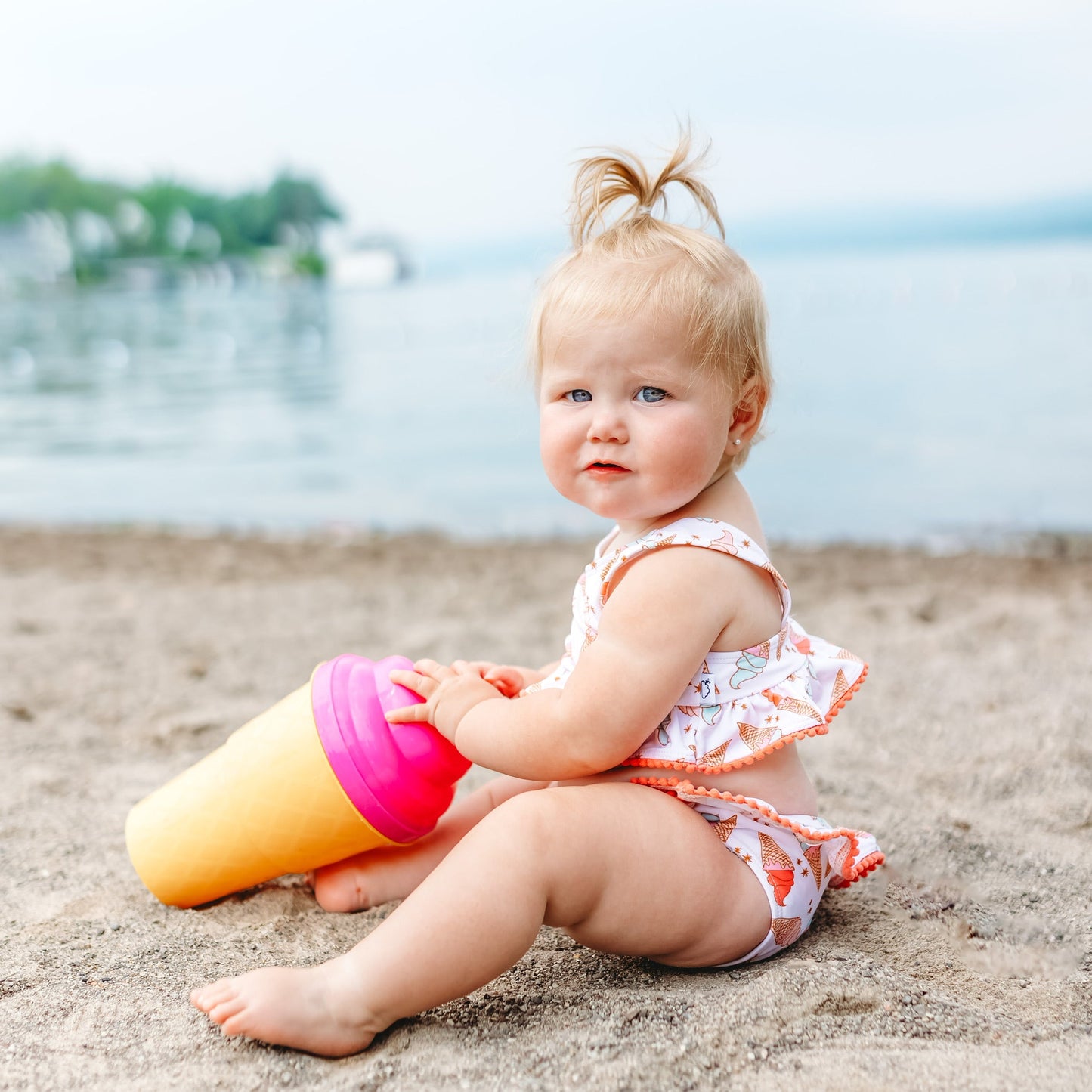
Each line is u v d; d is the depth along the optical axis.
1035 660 3.50
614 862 1.58
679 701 1.72
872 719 3.03
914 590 4.60
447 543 5.95
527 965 1.76
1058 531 5.76
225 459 8.75
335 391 12.63
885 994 1.59
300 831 1.86
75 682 3.51
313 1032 1.50
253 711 3.20
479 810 2.04
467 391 12.05
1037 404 9.14
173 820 1.94
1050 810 2.38
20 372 16.52
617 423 1.71
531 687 1.88
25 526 6.62
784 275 36.38
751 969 1.71
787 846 1.72
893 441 8.03
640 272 1.73
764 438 1.93
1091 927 1.88
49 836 2.33
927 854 2.17
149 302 42.12
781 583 1.78
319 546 5.89
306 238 70.31
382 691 1.86
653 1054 1.46
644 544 1.72
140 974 1.75
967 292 24.08
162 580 5.12
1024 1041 1.51
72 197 65.12
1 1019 1.61
